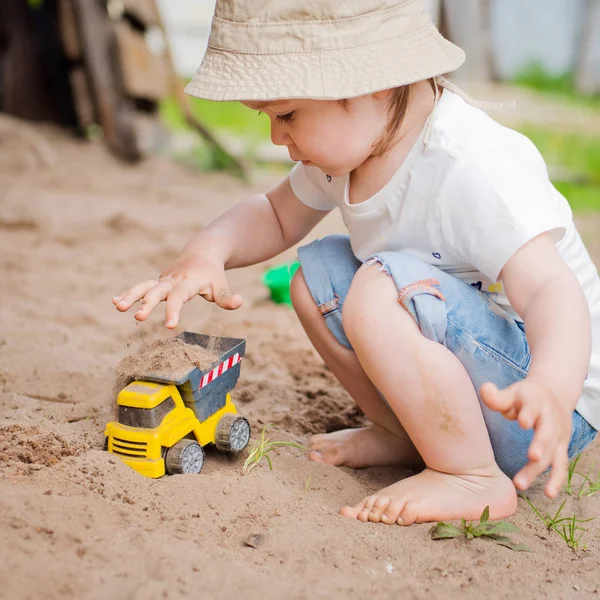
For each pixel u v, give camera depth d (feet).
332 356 7.34
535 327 5.74
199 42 45.09
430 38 6.47
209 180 25.26
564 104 41.88
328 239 7.54
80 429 7.32
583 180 27.86
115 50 24.49
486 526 6.08
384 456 7.60
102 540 5.24
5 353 9.50
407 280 6.33
